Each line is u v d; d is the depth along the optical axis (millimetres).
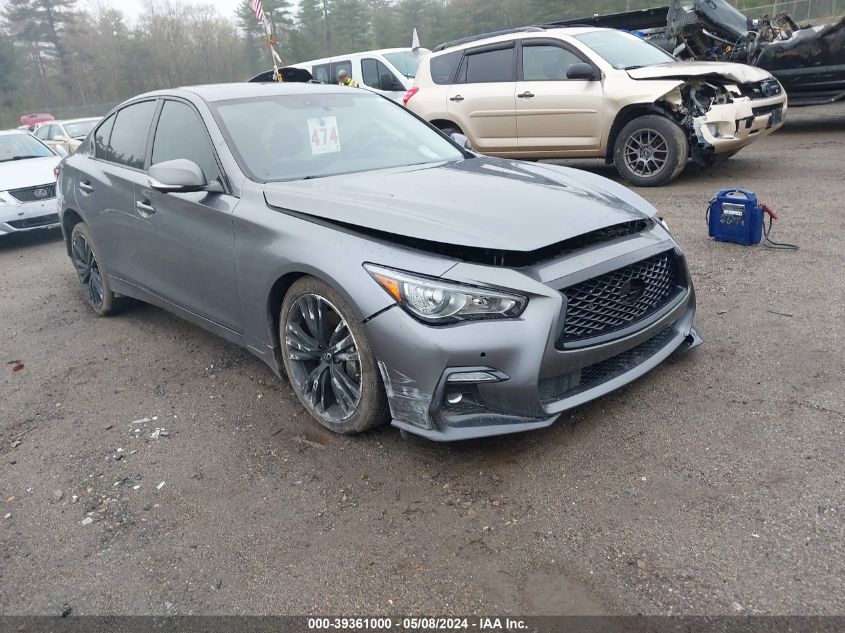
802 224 5672
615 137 7746
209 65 60594
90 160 4918
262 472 2930
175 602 2244
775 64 9938
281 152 3613
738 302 4195
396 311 2623
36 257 7820
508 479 2695
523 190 3143
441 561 2301
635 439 2863
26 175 8461
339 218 2930
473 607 2100
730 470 2596
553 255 2730
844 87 9523
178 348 4484
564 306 2596
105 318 5266
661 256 3139
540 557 2271
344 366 3016
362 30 62812
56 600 2307
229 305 3533
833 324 3727
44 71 62375
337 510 2621
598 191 3322
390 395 2734
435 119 8688
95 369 4258
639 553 2240
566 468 2725
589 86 7621
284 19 59031
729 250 5234
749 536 2256
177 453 3158
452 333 2543
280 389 3721
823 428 2787
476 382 2578
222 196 3451
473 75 8430
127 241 4359
